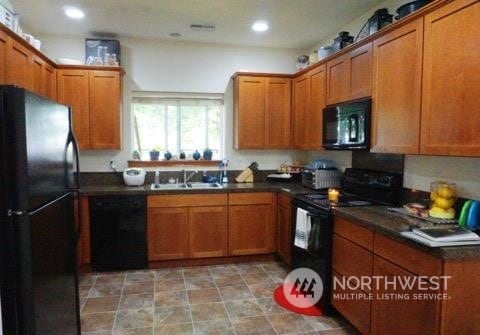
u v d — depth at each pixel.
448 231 1.74
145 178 4.09
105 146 3.71
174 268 3.65
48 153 1.70
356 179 3.10
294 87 4.08
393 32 2.28
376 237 2.06
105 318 2.59
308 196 3.11
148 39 3.99
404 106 2.18
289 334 2.40
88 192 3.41
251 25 3.50
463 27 1.73
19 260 1.46
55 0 2.85
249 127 4.07
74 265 2.13
